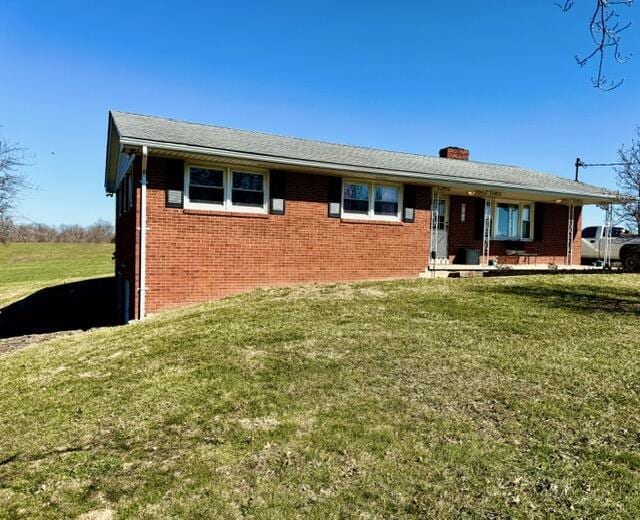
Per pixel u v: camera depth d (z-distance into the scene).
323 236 11.65
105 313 14.52
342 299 9.36
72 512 2.98
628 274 13.88
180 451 3.65
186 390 4.91
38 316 14.45
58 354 7.63
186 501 2.99
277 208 11.02
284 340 6.52
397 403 4.25
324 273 11.70
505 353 5.63
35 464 3.69
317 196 11.54
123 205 13.35
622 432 3.57
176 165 9.82
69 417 4.61
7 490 3.32
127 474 3.39
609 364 5.18
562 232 17.47
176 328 7.82
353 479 3.11
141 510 2.94
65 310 15.38
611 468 3.08
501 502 2.78
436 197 14.24
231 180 10.51
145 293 9.60
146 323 8.70
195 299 10.12
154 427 4.13
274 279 11.06
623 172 22.58
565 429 3.65
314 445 3.57
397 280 11.96
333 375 5.04
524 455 3.29
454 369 5.09
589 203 17.36
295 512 2.80
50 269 32.09
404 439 3.58
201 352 6.22
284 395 4.56
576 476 3.01
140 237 9.52
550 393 4.37
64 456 3.78
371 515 2.73
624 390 4.41
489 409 4.06
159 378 5.38
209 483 3.17
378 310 8.28
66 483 3.35
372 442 3.56
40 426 4.48
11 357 8.02
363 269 12.24
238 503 2.93
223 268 10.42
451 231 15.31
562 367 5.09
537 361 5.31
